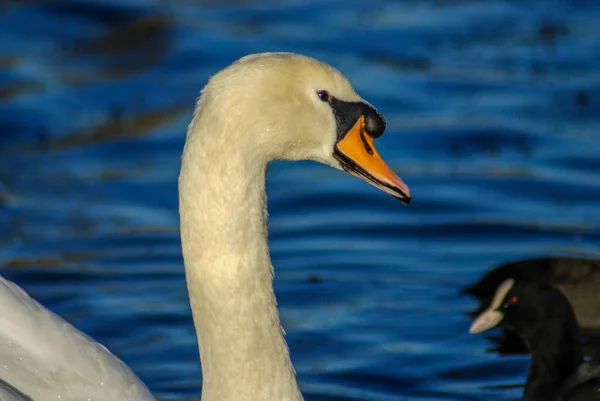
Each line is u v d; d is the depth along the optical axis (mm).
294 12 24516
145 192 16781
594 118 19109
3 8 23578
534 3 24953
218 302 8375
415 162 17766
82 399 8922
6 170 17500
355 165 8617
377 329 12797
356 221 15805
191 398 11273
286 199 16531
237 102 8094
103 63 21938
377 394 11406
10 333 8758
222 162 8117
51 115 19469
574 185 16797
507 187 16750
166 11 24188
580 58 21812
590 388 11531
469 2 25125
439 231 15422
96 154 18172
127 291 13758
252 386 8484
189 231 8281
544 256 13883
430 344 12500
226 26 23688
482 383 11750
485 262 14461
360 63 21641
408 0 25203
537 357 12133
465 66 21547
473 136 18547
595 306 13102
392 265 14453
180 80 21156
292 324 12906
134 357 12141
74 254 14734
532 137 18469
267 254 8438
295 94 8328
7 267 14250
